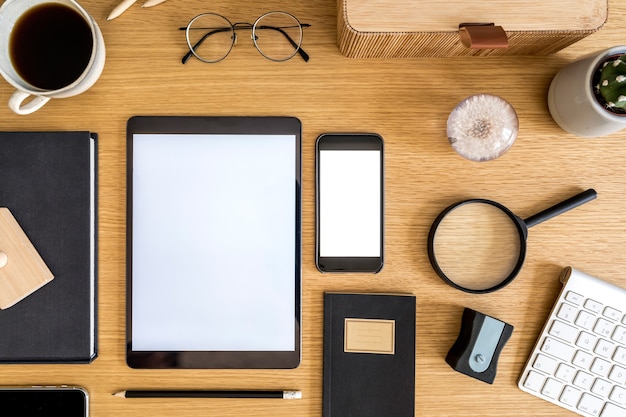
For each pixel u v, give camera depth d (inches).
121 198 22.5
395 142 22.7
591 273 22.8
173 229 22.1
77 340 21.7
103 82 22.3
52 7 19.7
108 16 22.1
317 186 22.4
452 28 18.6
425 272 22.7
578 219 22.8
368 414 22.3
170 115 22.4
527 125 22.8
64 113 22.3
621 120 19.4
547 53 22.2
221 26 22.5
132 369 22.5
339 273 22.6
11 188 21.6
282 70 22.6
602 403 21.9
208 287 22.2
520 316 22.7
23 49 19.9
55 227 21.7
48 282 21.6
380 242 22.4
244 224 22.3
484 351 21.3
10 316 21.6
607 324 21.9
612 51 19.2
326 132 22.6
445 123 22.7
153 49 22.4
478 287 22.6
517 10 18.6
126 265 22.0
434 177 22.7
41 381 22.3
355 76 22.6
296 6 22.5
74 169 21.7
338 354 22.4
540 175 22.8
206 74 22.5
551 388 22.1
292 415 22.7
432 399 22.7
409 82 22.7
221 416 22.7
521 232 21.9
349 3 18.6
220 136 22.2
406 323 22.4
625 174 22.9
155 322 22.1
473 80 22.7
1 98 22.3
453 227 22.7
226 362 22.2
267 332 22.4
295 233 22.3
